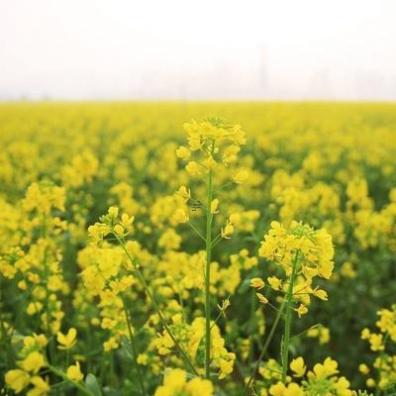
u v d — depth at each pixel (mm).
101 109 6820
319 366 648
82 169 1652
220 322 1308
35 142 3664
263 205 2143
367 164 3066
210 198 767
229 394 1104
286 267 714
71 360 1096
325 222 1574
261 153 3453
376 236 1630
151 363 959
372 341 922
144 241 1801
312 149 3387
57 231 1120
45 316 998
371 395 720
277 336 1400
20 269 943
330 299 1518
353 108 6488
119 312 907
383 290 1577
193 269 1026
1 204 1271
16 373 567
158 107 7164
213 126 740
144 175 2732
